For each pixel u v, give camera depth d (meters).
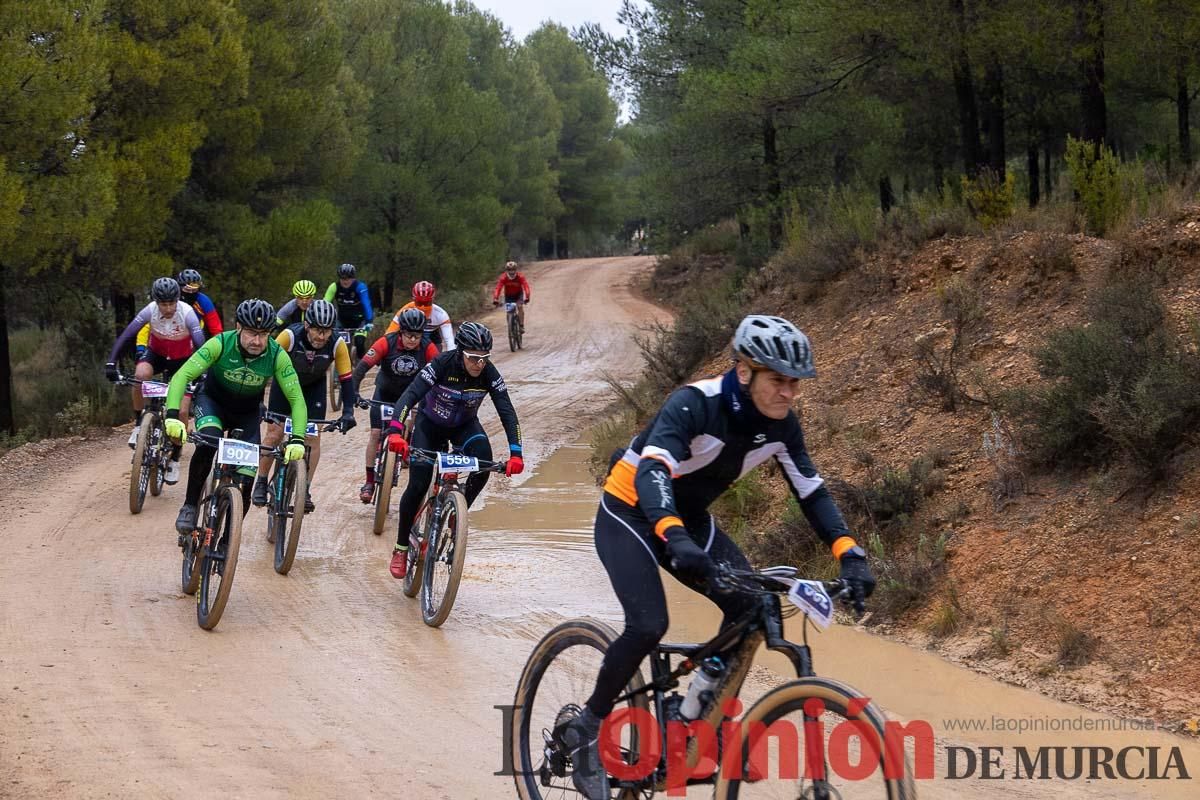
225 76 18.62
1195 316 7.21
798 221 14.19
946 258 10.59
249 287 20.72
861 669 5.79
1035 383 7.86
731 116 21.53
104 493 10.37
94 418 15.98
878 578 6.83
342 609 6.83
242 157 20.61
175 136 17.50
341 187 26.72
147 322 9.77
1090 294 8.37
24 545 8.24
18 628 6.12
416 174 32.09
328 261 25.92
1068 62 14.79
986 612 6.21
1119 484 6.43
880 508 7.48
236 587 7.27
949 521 7.12
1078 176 10.26
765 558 7.71
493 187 35.06
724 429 3.41
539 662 3.92
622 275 45.81
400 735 4.70
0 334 17.56
